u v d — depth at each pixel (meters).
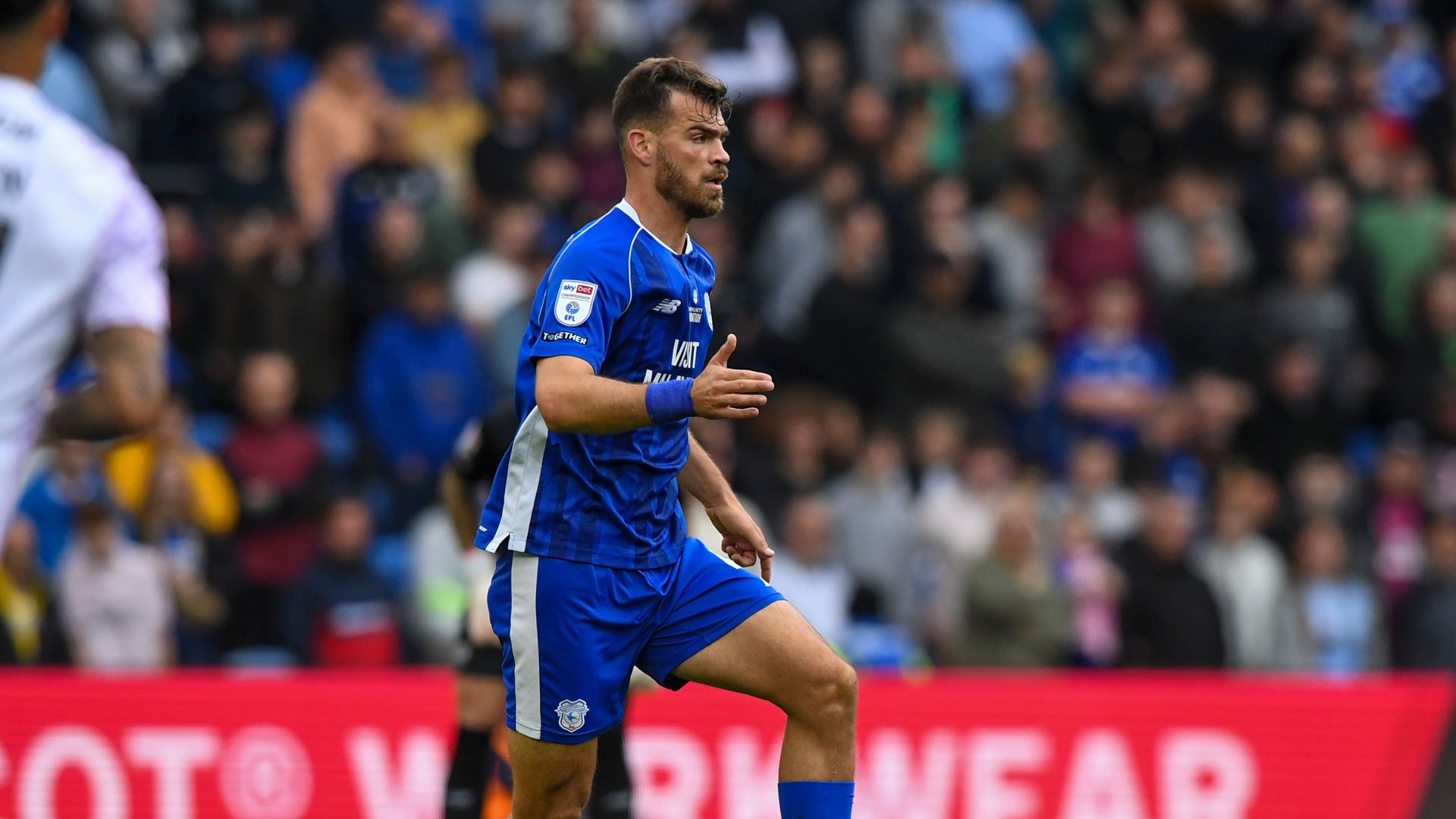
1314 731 25.94
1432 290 42.09
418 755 24.67
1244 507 34.53
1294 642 33.91
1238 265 43.22
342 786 24.59
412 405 34.34
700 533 22.06
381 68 42.53
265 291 35.22
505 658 14.64
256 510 31.81
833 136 42.22
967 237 40.62
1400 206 43.94
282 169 37.94
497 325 35.47
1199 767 25.75
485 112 41.62
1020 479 34.81
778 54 43.84
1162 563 32.78
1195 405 38.25
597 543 14.20
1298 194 44.66
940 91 45.78
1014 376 37.91
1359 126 46.12
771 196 40.97
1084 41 49.91
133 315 10.52
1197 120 45.66
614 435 14.06
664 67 14.17
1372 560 35.31
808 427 34.59
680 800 24.94
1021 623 31.42
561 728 14.38
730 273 39.50
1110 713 25.73
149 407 10.51
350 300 36.66
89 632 28.28
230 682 24.66
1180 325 40.59
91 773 24.33
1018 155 42.56
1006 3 50.09
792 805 14.27
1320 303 40.62
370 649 29.75
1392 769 25.91
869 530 33.50
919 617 34.03
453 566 31.30
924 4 47.12
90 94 37.03
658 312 14.06
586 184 39.94
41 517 30.45
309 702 24.70
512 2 44.53
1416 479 37.91
